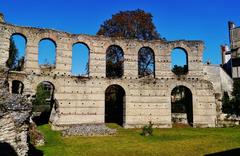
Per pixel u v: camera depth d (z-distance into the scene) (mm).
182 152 29719
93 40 50594
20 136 19219
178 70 75125
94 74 49625
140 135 41031
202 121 52656
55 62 47969
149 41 53188
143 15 67188
